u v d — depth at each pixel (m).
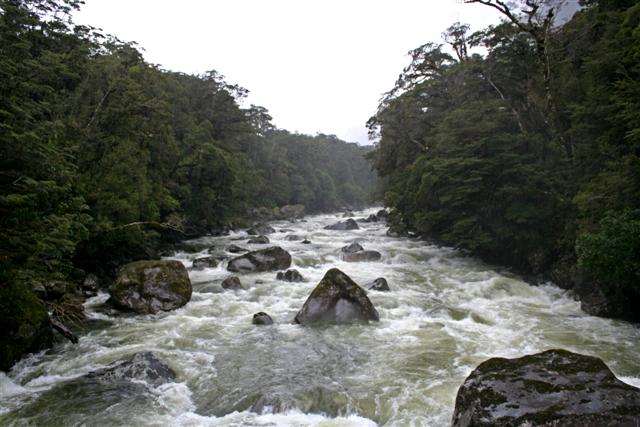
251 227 44.28
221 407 7.30
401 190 31.48
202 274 18.88
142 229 21.64
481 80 25.61
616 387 5.92
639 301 12.28
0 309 8.80
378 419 6.86
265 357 9.45
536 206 18.83
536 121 22.83
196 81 49.28
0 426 6.58
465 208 22.14
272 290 15.62
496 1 21.45
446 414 6.87
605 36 16.95
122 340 10.54
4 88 9.41
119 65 23.81
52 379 8.31
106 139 20.17
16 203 9.01
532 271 18.83
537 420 5.31
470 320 12.41
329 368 8.84
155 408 7.20
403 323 11.94
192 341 10.48
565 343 10.52
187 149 36.66
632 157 12.30
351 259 22.45
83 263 17.27
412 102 33.84
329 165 102.62
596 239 11.15
